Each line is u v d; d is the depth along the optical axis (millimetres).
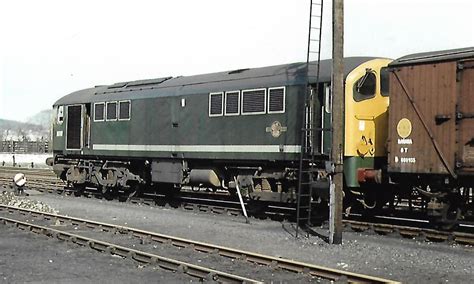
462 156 12906
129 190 23969
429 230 13531
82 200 23375
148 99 21625
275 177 17328
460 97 12984
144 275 9859
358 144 15484
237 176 18750
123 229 14492
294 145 16531
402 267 10555
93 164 24797
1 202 21719
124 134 22656
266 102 17359
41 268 10320
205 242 13375
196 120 19703
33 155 66688
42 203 21312
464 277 9766
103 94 24109
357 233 14695
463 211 13805
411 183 14664
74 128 25359
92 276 9727
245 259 11039
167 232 14961
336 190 12906
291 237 13961
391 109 14398
